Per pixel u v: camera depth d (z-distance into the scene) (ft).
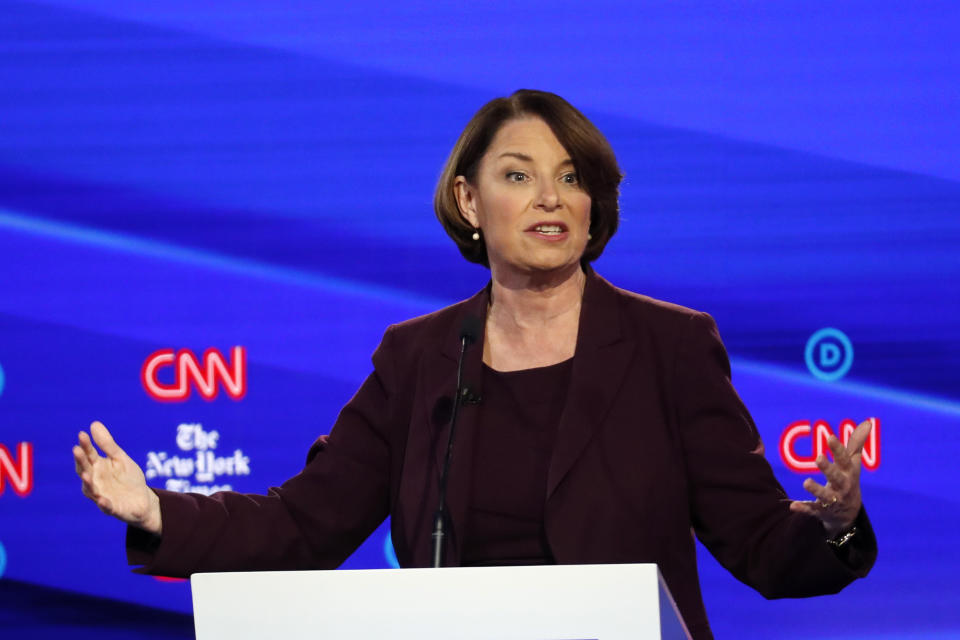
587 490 26.02
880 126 47.01
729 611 47.21
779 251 46.93
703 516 26.71
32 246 47.42
